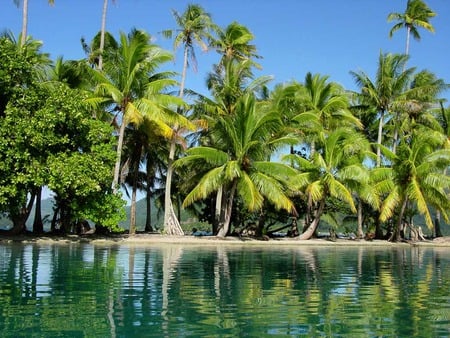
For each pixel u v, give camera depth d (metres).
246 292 10.99
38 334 7.23
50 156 24.92
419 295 10.91
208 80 36.97
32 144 23.97
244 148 31.91
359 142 35.16
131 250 22.31
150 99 30.80
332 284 12.48
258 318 8.46
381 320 8.45
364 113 43.66
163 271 14.30
